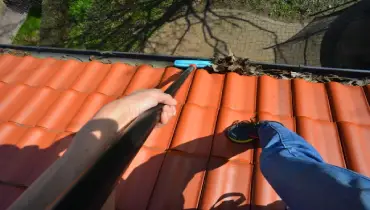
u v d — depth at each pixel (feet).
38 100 9.82
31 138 8.62
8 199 7.44
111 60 11.52
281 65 10.14
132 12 30.22
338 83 9.21
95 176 2.25
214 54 26.71
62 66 10.98
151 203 6.91
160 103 3.73
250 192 6.90
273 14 27.45
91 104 9.41
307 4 27.14
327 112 8.51
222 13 28.25
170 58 10.99
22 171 7.95
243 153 7.57
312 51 25.53
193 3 29.09
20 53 12.55
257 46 26.61
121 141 2.67
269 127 6.33
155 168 7.49
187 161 7.55
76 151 2.77
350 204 3.24
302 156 4.96
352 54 24.47
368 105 8.57
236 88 9.33
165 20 29.09
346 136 7.70
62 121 9.10
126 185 7.19
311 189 3.87
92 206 2.07
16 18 32.78
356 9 25.96
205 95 9.20
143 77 10.14
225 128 8.11
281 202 6.66
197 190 7.05
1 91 10.33
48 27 32.04
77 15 31.58
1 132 8.90
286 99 8.96
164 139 8.04
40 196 2.38
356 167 7.12
